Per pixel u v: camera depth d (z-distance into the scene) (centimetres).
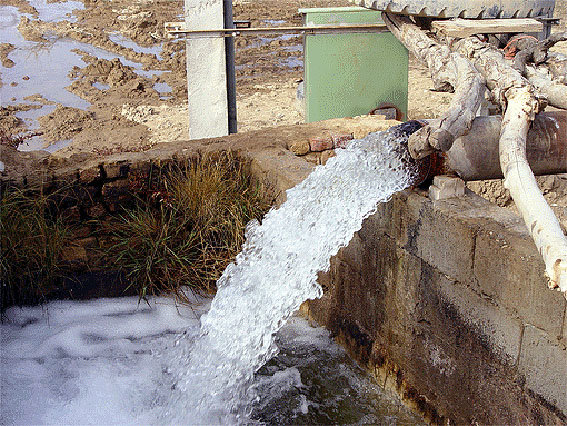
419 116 1045
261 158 535
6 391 400
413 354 391
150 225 509
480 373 339
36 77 1393
